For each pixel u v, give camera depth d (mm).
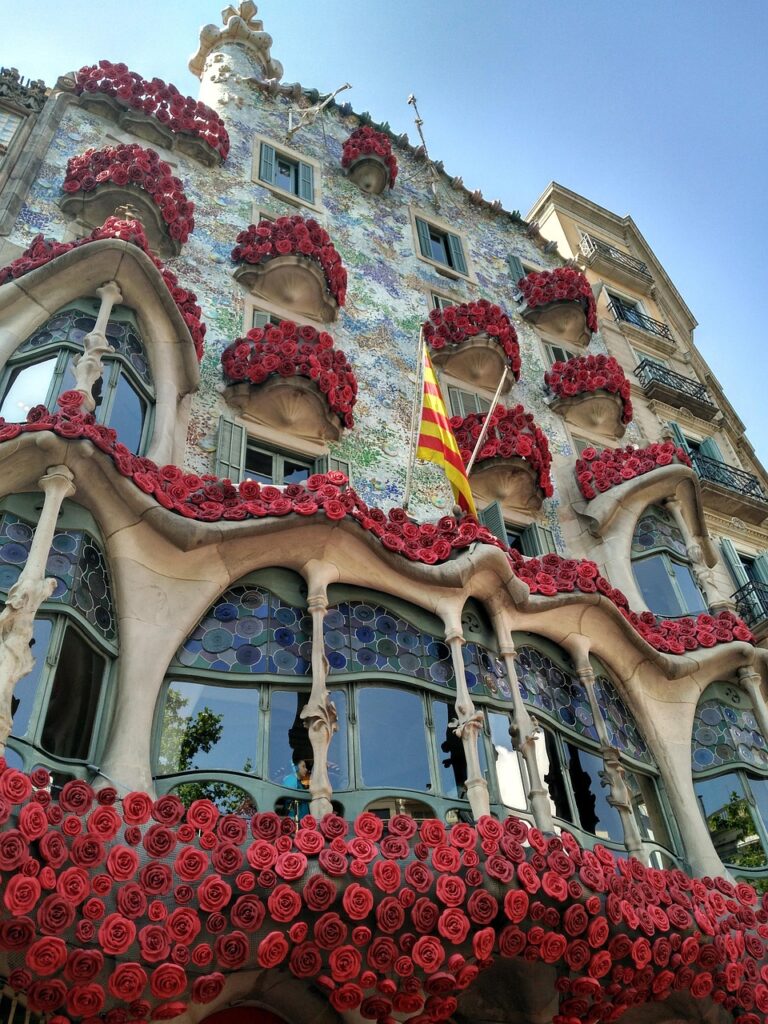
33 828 6418
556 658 12016
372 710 9859
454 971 7711
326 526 10312
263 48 22469
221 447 12922
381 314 17828
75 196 14422
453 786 9664
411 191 22156
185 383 12805
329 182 20203
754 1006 9477
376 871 7590
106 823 6828
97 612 9172
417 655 10430
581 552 16031
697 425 22922
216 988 6988
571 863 8539
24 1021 6965
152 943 6695
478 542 11258
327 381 13773
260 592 10297
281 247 15820
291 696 9758
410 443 15094
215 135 18109
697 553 16156
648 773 12359
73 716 8508
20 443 8875
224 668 9609
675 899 9383
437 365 17734
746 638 13898
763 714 13438
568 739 11297
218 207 17219
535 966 8891
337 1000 7508
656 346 24594
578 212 27938
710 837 12078
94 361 10812
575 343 21391
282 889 7234
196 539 9742
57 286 11672
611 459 17203
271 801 8914
